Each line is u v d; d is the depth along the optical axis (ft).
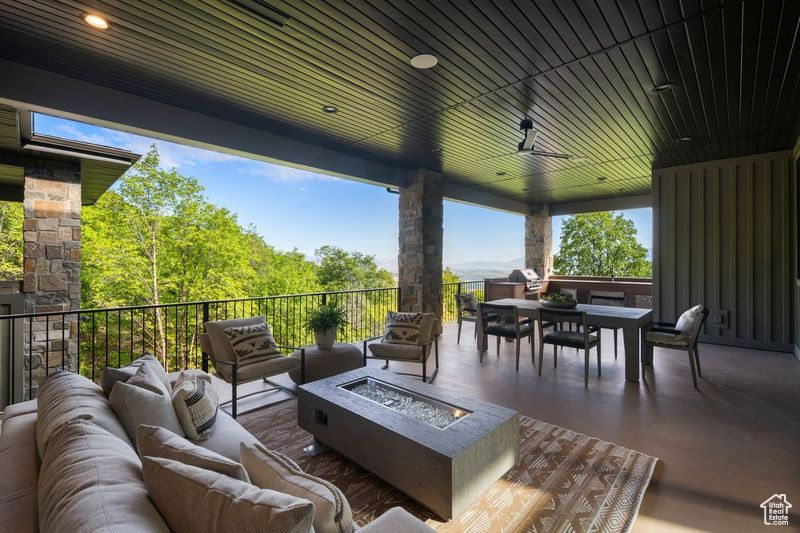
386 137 15.23
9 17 7.61
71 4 7.20
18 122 10.77
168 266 46.29
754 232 17.78
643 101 11.63
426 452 6.04
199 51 8.95
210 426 6.31
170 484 3.13
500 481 7.18
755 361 15.61
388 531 3.86
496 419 6.98
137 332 44.06
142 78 10.30
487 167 20.10
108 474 3.32
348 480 7.34
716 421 9.83
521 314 15.47
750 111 12.44
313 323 12.45
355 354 12.55
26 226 13.43
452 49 8.82
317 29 8.05
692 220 19.30
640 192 26.89
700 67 9.55
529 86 10.65
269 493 2.97
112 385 5.98
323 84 10.62
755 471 7.52
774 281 17.31
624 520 6.09
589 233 57.77
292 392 12.02
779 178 17.13
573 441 8.73
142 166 44.34
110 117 10.85
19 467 4.31
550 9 7.38
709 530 5.88
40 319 13.62
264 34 8.25
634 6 7.27
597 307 15.98
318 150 16.33
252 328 11.36
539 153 13.29
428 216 20.49
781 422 9.76
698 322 12.64
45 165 13.74
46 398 5.47
